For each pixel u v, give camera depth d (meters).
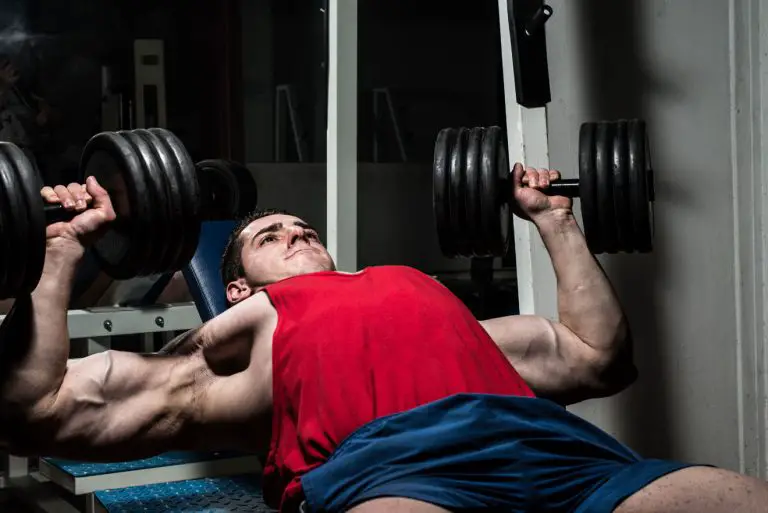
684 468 1.67
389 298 1.97
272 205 4.44
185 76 4.30
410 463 1.67
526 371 2.19
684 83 3.03
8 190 1.71
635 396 3.12
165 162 1.93
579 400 2.24
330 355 1.86
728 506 1.61
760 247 3.00
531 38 2.54
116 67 4.10
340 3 3.05
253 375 1.97
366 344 1.88
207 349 2.00
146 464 2.76
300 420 1.84
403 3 4.95
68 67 4.04
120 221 1.95
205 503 2.58
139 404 1.92
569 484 1.68
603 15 3.09
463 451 1.69
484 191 2.22
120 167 1.90
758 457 3.03
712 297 3.05
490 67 5.02
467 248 2.33
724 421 3.07
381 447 1.69
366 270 2.12
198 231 1.98
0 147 1.77
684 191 3.05
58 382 1.83
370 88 4.93
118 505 2.56
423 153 4.98
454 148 2.27
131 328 2.94
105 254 2.06
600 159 2.22
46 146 4.01
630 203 2.21
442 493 1.61
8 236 1.71
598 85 3.11
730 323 3.05
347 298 1.97
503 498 1.65
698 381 3.07
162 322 2.98
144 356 1.97
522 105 2.59
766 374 3.01
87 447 1.88
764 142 2.97
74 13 4.03
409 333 1.91
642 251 2.33
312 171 4.48
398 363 1.86
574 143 3.16
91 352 3.03
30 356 1.79
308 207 4.49
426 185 4.91
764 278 2.99
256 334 2.00
